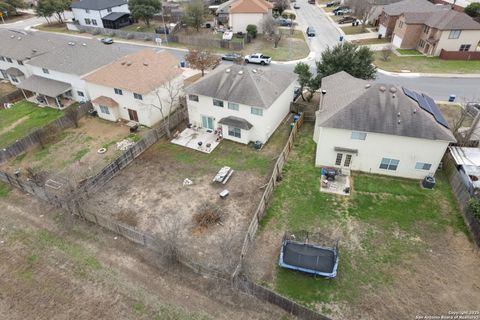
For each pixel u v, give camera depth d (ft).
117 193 88.69
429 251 69.82
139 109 117.08
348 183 89.45
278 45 194.90
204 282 64.95
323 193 86.33
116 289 64.75
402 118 83.82
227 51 188.96
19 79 156.25
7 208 85.76
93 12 237.86
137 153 102.94
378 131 83.61
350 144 89.25
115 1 246.47
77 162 101.91
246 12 210.18
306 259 65.21
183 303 61.57
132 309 61.16
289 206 82.48
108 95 122.01
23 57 147.84
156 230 76.74
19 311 61.87
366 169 93.04
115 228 75.51
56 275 68.18
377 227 75.87
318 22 244.01
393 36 191.42
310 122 119.14
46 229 79.00
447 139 79.87
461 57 163.53
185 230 76.54
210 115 111.45
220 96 103.86
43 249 74.02
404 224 76.38
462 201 79.56
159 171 96.84
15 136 117.19
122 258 70.74
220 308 60.34
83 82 130.62
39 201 87.30
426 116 83.20
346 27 230.27
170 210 82.53
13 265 70.74
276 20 223.92
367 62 124.16
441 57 167.02
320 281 64.39
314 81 127.03
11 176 90.17
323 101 101.35
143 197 87.04
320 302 60.75
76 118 120.57
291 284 63.98
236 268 63.57
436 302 60.08
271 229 75.97
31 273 68.85
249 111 102.32
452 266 66.49
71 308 61.87
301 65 131.03
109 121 124.77
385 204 82.17
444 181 88.63
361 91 90.53
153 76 119.75
